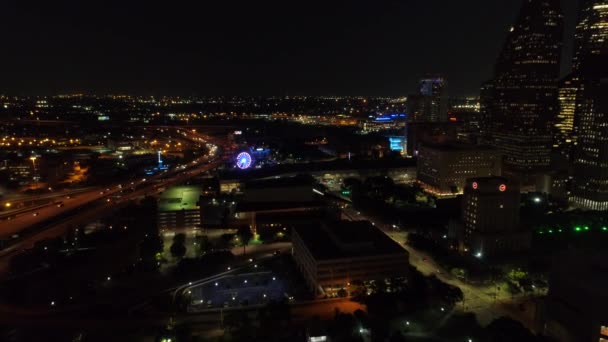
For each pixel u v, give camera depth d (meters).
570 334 189.88
